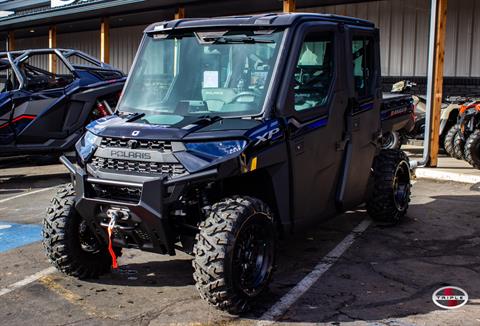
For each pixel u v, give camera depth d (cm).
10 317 438
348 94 546
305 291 483
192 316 435
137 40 2156
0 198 884
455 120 1194
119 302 464
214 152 414
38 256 587
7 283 509
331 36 529
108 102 1012
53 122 969
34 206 827
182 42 509
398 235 645
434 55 1009
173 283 505
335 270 535
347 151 553
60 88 983
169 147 420
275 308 448
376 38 612
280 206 469
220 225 410
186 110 476
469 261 559
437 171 970
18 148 941
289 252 589
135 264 554
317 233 654
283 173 465
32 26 2214
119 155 434
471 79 1306
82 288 495
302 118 482
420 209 762
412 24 1408
